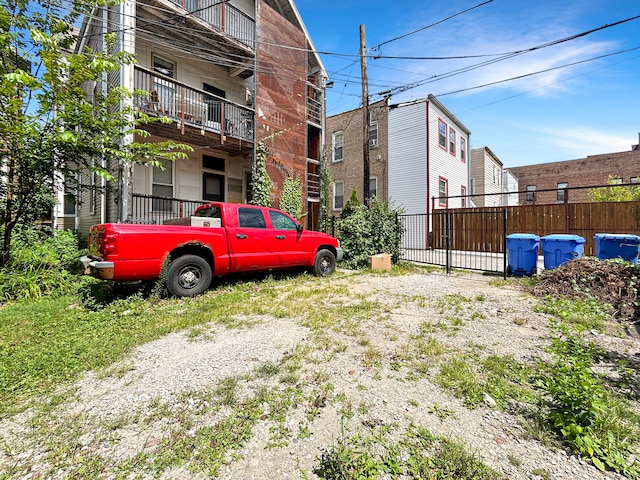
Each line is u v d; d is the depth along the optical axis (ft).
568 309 13.29
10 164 18.52
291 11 40.68
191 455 5.70
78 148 19.21
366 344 10.68
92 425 6.52
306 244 23.20
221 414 6.89
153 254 15.51
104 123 19.56
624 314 13.44
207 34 31.04
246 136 34.63
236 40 32.89
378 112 53.01
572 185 77.61
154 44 30.27
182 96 27.35
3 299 16.16
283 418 6.71
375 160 53.42
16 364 9.02
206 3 31.27
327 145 59.36
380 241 30.78
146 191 29.81
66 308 14.98
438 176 50.88
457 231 44.91
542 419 6.50
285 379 8.29
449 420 6.61
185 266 16.83
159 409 7.06
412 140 49.24
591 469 5.30
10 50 17.39
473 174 66.03
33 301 16.16
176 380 8.33
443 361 9.34
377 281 22.36
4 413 6.89
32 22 18.57
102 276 14.14
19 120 17.19
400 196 50.39
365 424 6.49
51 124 18.57
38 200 22.66
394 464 5.36
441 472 5.20
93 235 15.99
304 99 39.91
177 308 14.79
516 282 21.24
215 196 36.19
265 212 21.09
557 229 37.99
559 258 22.27
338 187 57.98
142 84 27.94
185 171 33.24
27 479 5.17
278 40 36.45
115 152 20.21
